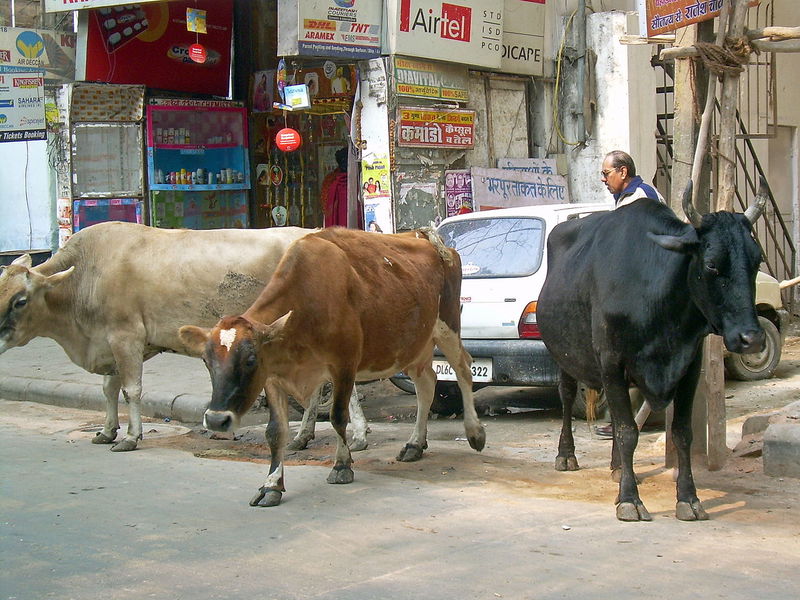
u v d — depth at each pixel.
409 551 5.19
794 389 10.31
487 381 8.68
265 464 7.41
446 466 7.25
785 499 6.13
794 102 16.92
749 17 15.62
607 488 6.52
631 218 5.86
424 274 7.23
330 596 4.55
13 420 9.51
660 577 4.73
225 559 5.11
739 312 5.08
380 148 12.43
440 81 12.95
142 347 8.09
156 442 8.37
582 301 6.11
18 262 8.09
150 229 8.30
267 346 6.01
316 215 14.47
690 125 7.09
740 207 15.72
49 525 5.75
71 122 13.12
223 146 14.14
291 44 11.50
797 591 4.53
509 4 13.73
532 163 14.16
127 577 4.85
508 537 5.40
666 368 5.62
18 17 13.52
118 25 13.23
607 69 14.16
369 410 9.91
